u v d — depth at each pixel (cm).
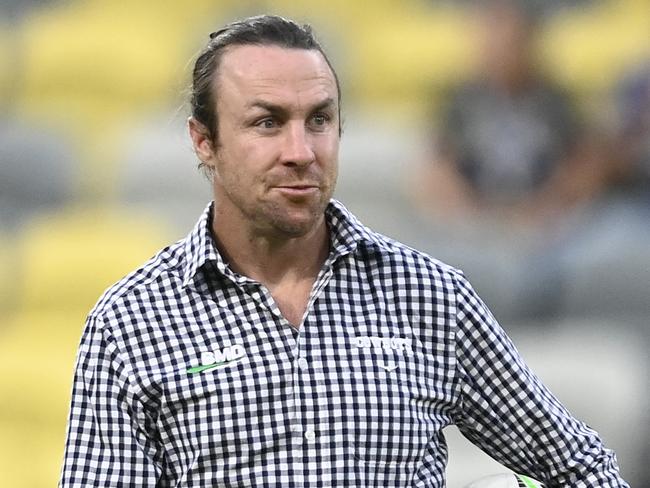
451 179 2505
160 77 3269
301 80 1026
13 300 2727
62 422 2469
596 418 2152
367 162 2823
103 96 3269
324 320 1040
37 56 3331
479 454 1972
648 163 2517
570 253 2416
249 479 1003
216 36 1074
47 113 3253
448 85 2806
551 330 2375
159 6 3425
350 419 1012
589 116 2573
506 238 2456
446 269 1077
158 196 2992
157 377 1013
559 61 3044
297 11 3319
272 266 1062
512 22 2480
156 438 1025
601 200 2495
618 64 3072
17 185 2977
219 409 1006
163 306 1041
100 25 3409
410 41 3259
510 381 1077
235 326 1030
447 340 1058
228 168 1045
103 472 1020
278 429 1006
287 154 1015
